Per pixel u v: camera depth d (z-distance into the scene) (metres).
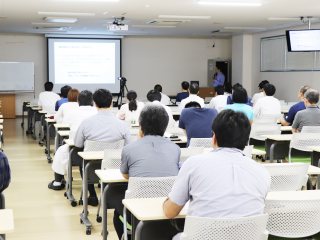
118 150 4.23
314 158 5.02
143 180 3.07
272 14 11.08
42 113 10.06
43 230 4.66
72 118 6.24
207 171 2.35
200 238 2.24
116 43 16.80
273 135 6.01
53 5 9.68
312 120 5.88
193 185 2.37
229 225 2.19
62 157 5.94
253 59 16.27
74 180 6.70
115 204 3.71
